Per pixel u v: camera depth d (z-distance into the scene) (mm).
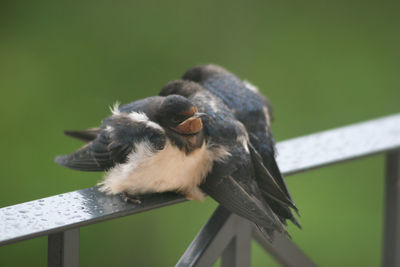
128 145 5461
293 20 17016
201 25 16547
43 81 14602
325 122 14102
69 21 16531
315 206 11969
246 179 5520
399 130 6672
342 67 15711
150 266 11984
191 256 5012
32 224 4277
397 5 17469
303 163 5746
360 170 12883
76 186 11930
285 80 15242
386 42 16516
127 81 14867
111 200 4930
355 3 17781
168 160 5223
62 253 4426
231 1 17219
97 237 11938
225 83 7004
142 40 16016
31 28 16250
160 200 5219
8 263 10805
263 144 6254
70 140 13102
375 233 11539
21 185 11883
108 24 16422
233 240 5230
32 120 13555
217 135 5652
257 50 16062
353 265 11289
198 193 5461
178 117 5312
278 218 5105
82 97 14281
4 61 15203
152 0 17172
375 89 15062
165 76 15141
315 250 11500
